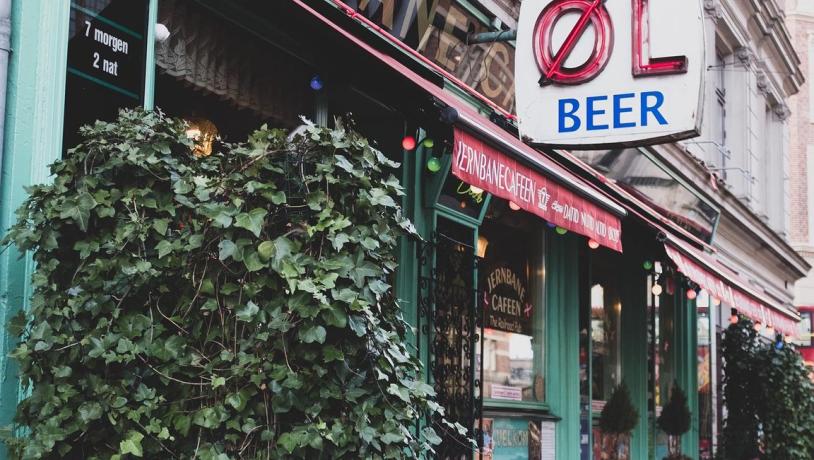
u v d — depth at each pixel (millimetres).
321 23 6027
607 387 12781
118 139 3949
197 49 5848
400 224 4227
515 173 6949
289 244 3850
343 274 3865
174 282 3918
